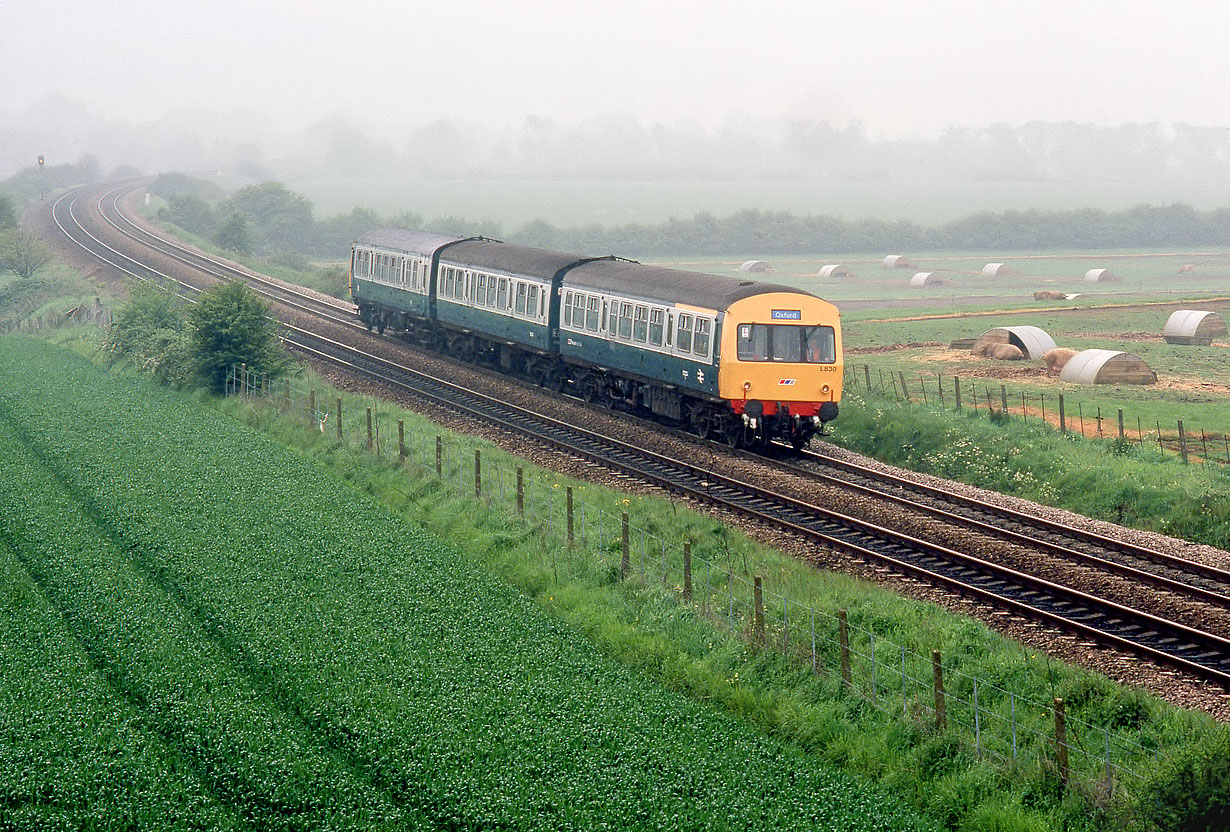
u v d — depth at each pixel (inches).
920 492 2278.5
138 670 1433.3
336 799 1147.9
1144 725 1302.9
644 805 1143.6
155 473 2337.6
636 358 2753.4
